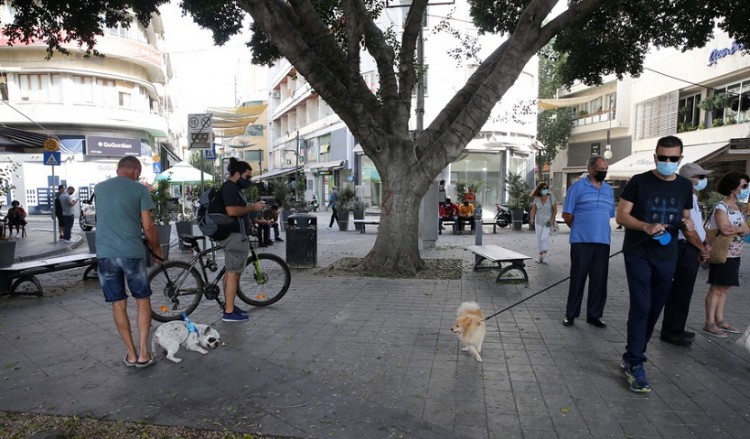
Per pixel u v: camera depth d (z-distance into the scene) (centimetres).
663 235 390
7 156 2630
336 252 1204
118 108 3166
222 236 562
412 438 318
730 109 2148
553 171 4266
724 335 522
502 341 507
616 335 526
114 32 3083
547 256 1129
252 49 1148
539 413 352
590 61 1170
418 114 1247
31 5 959
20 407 361
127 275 426
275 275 661
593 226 545
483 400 372
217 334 479
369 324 569
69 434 325
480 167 2833
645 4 1031
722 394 381
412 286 776
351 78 828
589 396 379
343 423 337
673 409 357
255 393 383
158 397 376
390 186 873
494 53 937
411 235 881
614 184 3412
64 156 2983
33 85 2966
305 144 3941
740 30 1012
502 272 793
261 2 754
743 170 2131
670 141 389
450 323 573
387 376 418
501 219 1891
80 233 1906
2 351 479
